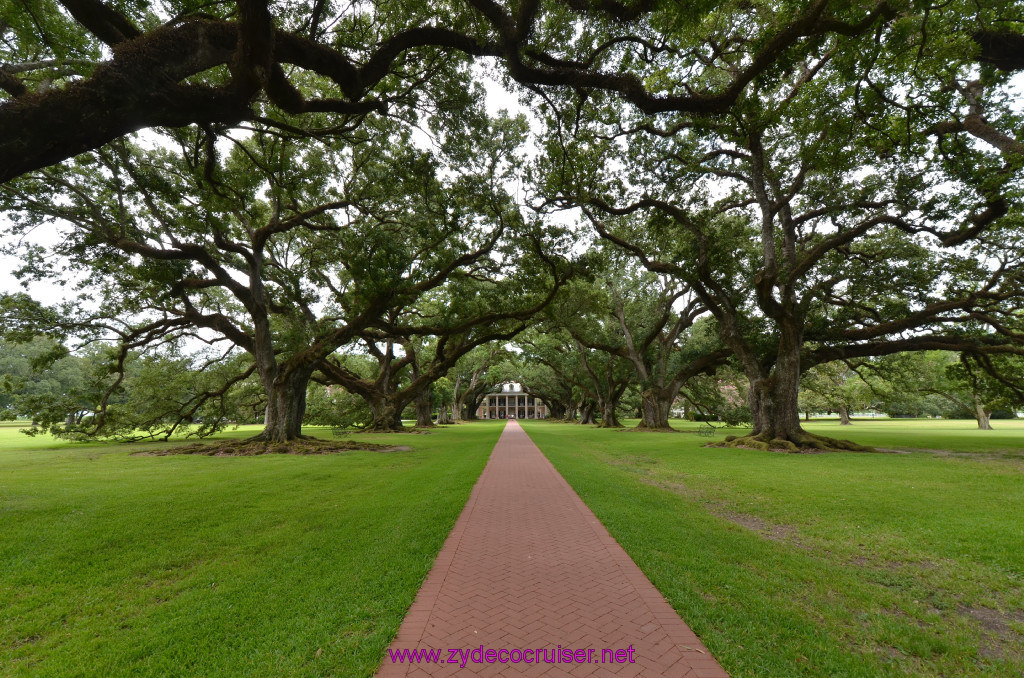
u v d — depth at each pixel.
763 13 9.49
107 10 6.11
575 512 7.22
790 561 5.11
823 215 17.83
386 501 8.15
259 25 5.30
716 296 19.94
